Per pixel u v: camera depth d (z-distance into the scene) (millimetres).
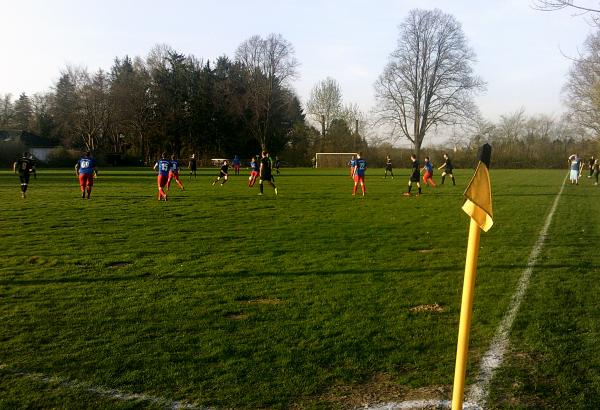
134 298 6715
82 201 19516
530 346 5098
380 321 5812
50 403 3967
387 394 4141
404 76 63812
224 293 6957
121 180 33750
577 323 5746
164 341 5227
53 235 11719
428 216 15555
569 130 79750
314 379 4379
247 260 9094
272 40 71375
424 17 62375
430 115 64375
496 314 6066
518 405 3951
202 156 73312
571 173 31391
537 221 14484
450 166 30328
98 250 9961
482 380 4363
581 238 11523
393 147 70438
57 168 56219
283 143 75500
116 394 4117
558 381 4336
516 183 33156
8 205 17969
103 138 73875
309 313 6102
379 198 21703
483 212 3055
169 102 71812
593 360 4738
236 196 22219
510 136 78562
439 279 7730
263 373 4488
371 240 11234
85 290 7105
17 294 6895
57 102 80312
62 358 4801
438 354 4906
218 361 4742
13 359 4777
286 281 7621
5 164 55031
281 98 73250
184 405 3945
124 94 70750
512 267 8562
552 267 8547
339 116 82312
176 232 12250
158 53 77125
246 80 74875
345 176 42062
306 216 15461
